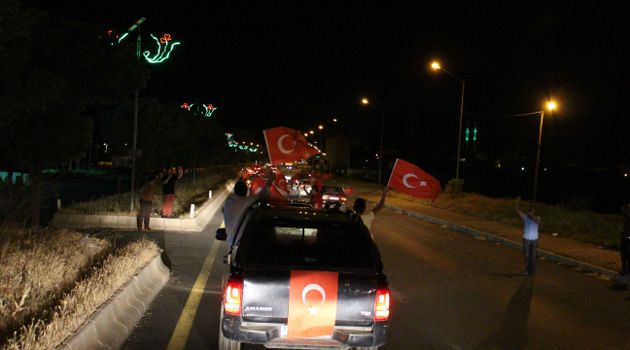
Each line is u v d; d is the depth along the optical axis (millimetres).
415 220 25391
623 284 12383
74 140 12156
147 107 27141
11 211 11836
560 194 42625
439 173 66062
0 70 7926
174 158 32688
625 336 8141
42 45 11734
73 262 9133
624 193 41312
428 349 7117
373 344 5594
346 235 6012
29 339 5320
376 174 72500
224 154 50719
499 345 7418
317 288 5574
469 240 19125
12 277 7605
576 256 15430
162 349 6617
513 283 11859
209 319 7934
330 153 87250
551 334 8055
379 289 5637
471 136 72312
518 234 19875
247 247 5762
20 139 11711
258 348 6918
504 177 56219
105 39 12625
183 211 20125
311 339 5598
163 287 9812
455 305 9555
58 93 8508
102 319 6512
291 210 6348
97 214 17312
